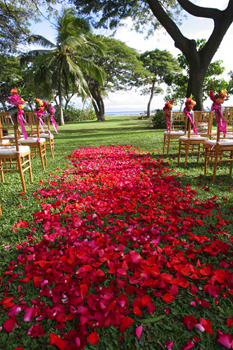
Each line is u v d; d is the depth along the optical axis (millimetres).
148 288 1421
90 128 16594
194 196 2836
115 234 1948
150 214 2256
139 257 1577
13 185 3510
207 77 14539
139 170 4148
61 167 4688
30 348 1111
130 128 15094
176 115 5496
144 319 1221
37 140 4348
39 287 1454
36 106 4246
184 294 1394
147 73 27812
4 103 28172
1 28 11312
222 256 1708
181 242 1840
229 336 1094
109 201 2693
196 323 1177
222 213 2365
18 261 1687
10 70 23812
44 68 16594
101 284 1474
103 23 12883
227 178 3594
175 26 9062
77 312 1205
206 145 3676
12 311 1263
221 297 1356
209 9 8797
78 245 1798
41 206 2664
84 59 16531
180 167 4375
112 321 1179
